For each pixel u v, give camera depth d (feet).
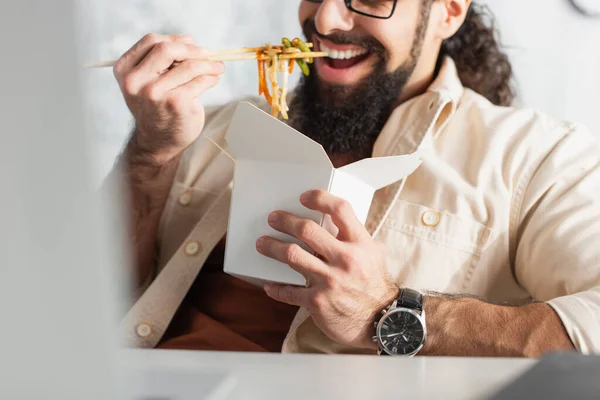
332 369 1.31
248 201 3.38
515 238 4.39
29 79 0.60
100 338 0.67
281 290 3.49
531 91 6.07
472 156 4.50
